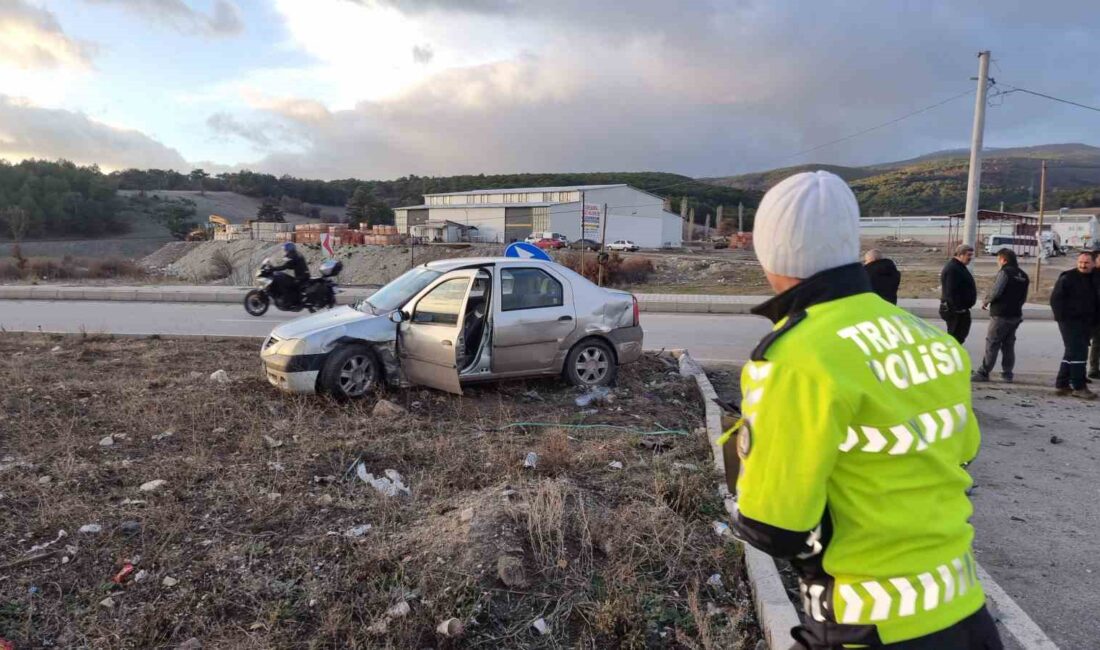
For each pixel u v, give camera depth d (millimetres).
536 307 7426
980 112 22266
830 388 1487
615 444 5715
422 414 6629
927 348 1677
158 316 15766
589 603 3373
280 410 6559
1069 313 8359
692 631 3277
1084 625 3559
